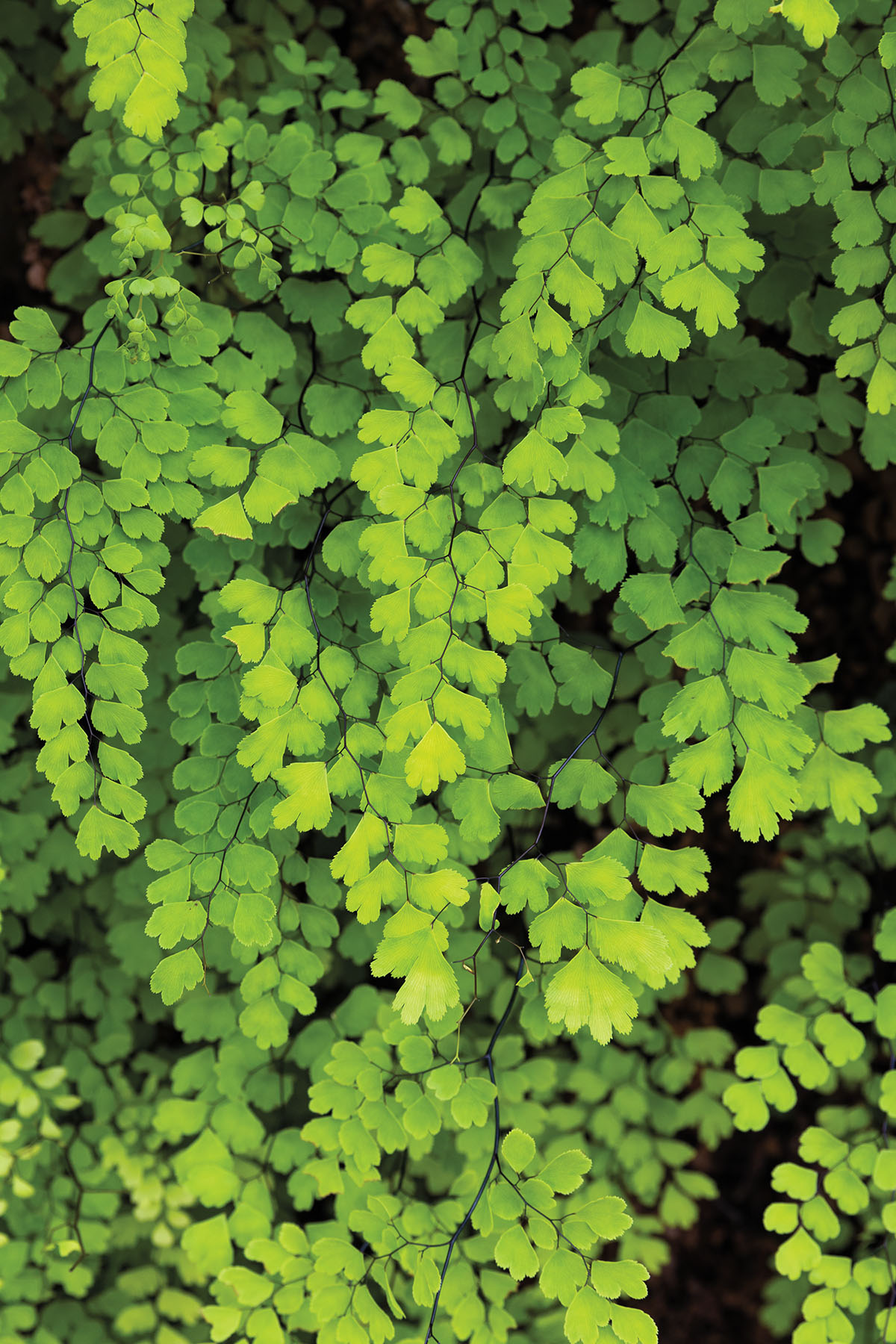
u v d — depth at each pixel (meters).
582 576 0.76
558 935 0.66
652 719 0.71
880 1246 0.73
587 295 0.65
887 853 0.76
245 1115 0.73
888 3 0.68
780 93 0.67
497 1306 0.71
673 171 0.68
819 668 0.70
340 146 0.70
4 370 0.66
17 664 0.65
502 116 0.70
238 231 0.67
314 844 0.75
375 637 0.69
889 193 0.66
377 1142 0.70
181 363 0.66
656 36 0.72
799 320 0.71
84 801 0.77
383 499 0.65
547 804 0.67
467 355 0.67
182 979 0.67
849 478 0.73
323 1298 0.68
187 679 0.75
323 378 0.70
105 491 0.66
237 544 0.70
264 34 0.77
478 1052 0.76
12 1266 0.76
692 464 0.70
